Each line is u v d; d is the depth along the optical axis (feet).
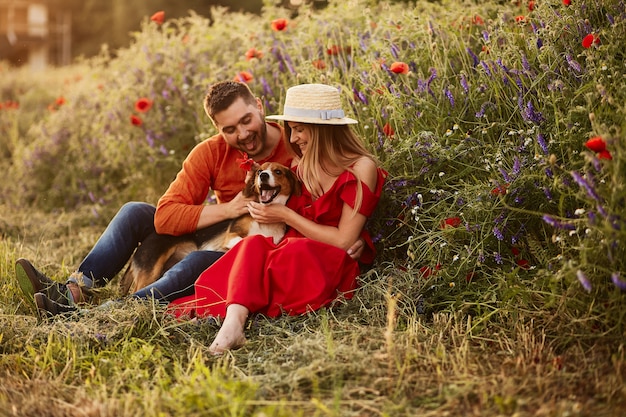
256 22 23.04
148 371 11.20
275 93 19.22
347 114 16.38
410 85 16.20
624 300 10.75
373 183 13.46
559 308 11.40
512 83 14.32
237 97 13.80
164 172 22.45
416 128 15.12
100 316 12.64
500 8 17.63
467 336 11.64
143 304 12.80
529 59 14.69
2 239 20.53
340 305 12.92
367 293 12.95
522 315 11.78
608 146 10.89
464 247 13.12
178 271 13.52
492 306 12.17
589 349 10.75
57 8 96.37
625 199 10.68
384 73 16.70
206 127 20.30
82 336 12.05
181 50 24.34
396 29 17.58
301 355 11.09
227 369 11.05
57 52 99.30
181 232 14.28
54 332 12.23
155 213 14.55
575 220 11.02
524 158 13.07
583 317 11.05
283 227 13.79
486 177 13.96
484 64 14.57
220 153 14.60
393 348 10.86
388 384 10.13
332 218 13.52
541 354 10.71
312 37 19.69
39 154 27.30
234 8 54.85
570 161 12.41
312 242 12.72
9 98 45.11
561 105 13.61
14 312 13.51
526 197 12.73
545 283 11.96
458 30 17.21
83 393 10.27
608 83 12.74
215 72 20.92
